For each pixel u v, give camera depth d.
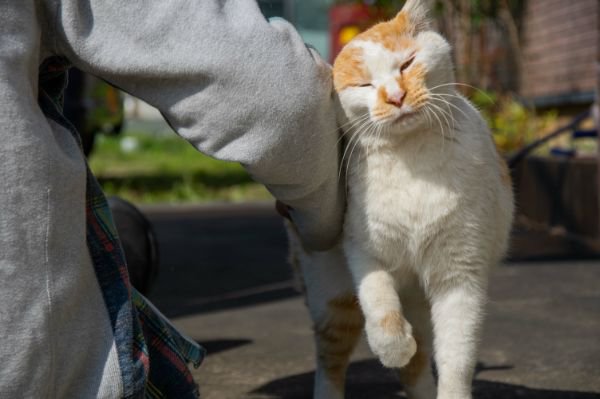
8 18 1.51
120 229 3.25
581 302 4.52
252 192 10.84
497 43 10.66
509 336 3.85
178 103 1.65
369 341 2.25
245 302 4.81
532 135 8.75
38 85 1.70
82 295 1.60
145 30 1.59
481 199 2.29
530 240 6.68
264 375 3.34
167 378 1.81
